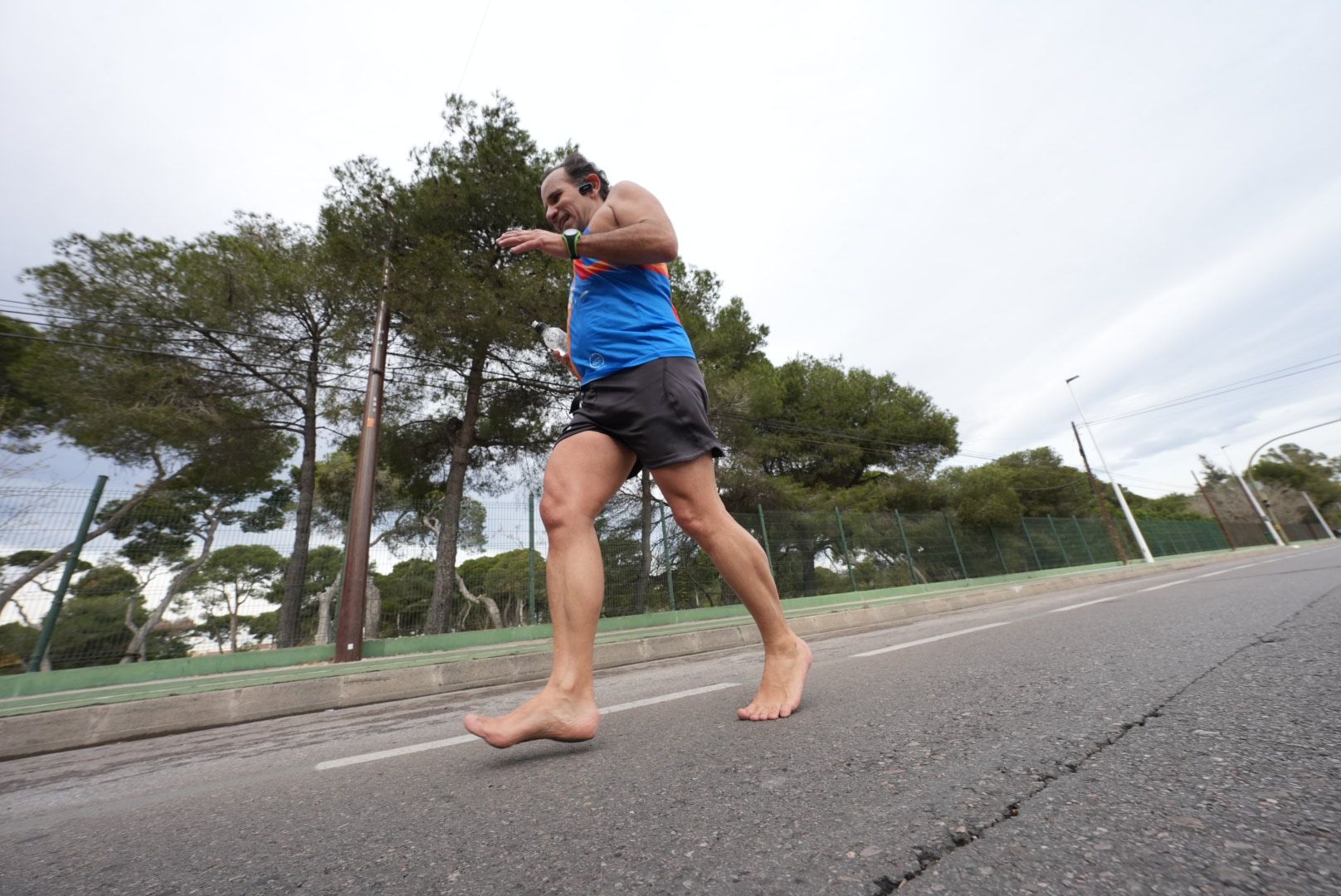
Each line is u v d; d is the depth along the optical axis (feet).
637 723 6.38
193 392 38.09
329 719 12.69
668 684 11.10
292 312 41.14
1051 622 13.10
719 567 5.77
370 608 30.86
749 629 25.00
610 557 35.96
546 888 2.67
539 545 33.63
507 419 45.39
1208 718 4.21
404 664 22.94
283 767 6.97
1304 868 2.14
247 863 3.37
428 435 44.86
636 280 5.70
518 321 37.99
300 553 28.60
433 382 42.11
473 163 40.34
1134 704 4.81
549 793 4.07
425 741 7.82
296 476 43.32
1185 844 2.43
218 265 37.99
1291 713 4.09
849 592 45.37
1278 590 14.29
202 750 9.80
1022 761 3.68
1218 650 6.90
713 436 5.59
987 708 5.18
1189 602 13.66
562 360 6.64
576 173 6.57
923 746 4.21
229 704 13.76
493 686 17.31
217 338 39.14
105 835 4.37
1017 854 2.51
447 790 4.50
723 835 3.03
